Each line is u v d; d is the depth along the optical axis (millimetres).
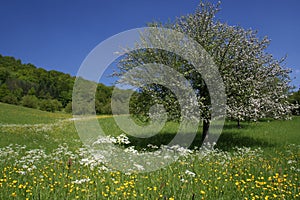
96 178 7141
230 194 6293
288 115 17406
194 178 7340
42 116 43906
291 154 12406
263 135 20766
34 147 14391
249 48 16234
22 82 89500
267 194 6367
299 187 6660
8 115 40125
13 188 6301
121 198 5922
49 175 7461
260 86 16047
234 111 15242
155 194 6031
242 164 9367
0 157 9969
